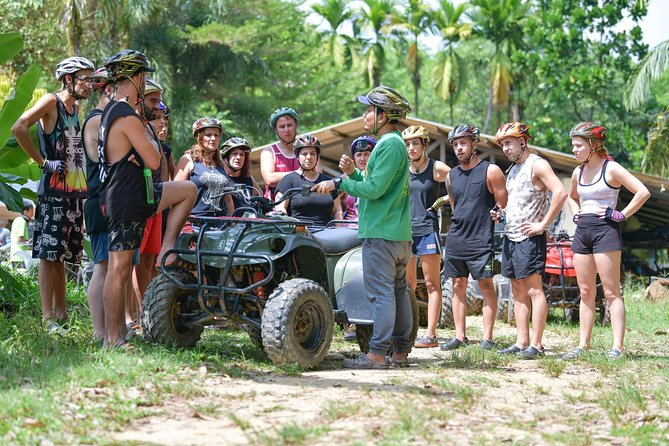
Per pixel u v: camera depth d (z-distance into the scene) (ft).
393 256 19.75
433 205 25.61
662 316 39.78
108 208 18.53
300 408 14.47
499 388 17.69
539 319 23.65
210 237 19.36
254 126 124.06
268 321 18.43
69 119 22.43
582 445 12.74
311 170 24.40
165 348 18.99
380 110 19.70
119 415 13.35
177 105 113.09
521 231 23.62
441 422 13.78
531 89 156.66
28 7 92.73
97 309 20.03
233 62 121.08
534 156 23.88
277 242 19.47
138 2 90.07
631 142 118.01
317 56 138.51
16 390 14.21
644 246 77.71
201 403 14.56
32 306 25.62
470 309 37.73
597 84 118.73
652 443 12.84
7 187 25.88
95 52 96.84
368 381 17.52
